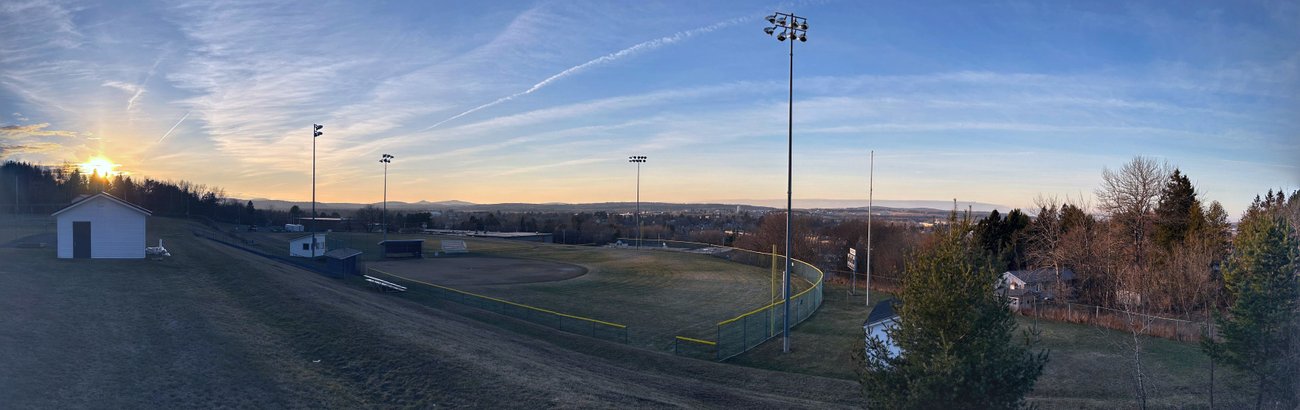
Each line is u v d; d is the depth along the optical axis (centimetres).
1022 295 5353
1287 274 2127
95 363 1872
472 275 7169
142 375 1834
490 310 4566
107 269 3544
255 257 5688
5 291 2611
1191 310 4316
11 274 3050
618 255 9819
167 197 14425
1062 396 2553
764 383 2720
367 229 15888
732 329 4200
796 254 9169
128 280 3244
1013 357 1603
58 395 1606
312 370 2081
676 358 3166
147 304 2706
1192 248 5172
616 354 3189
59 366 1798
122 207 4041
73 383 1698
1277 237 2158
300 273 4866
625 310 5009
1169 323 3912
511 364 2389
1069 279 6378
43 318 2255
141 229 4084
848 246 9481
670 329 4250
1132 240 6144
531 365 2441
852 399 2495
